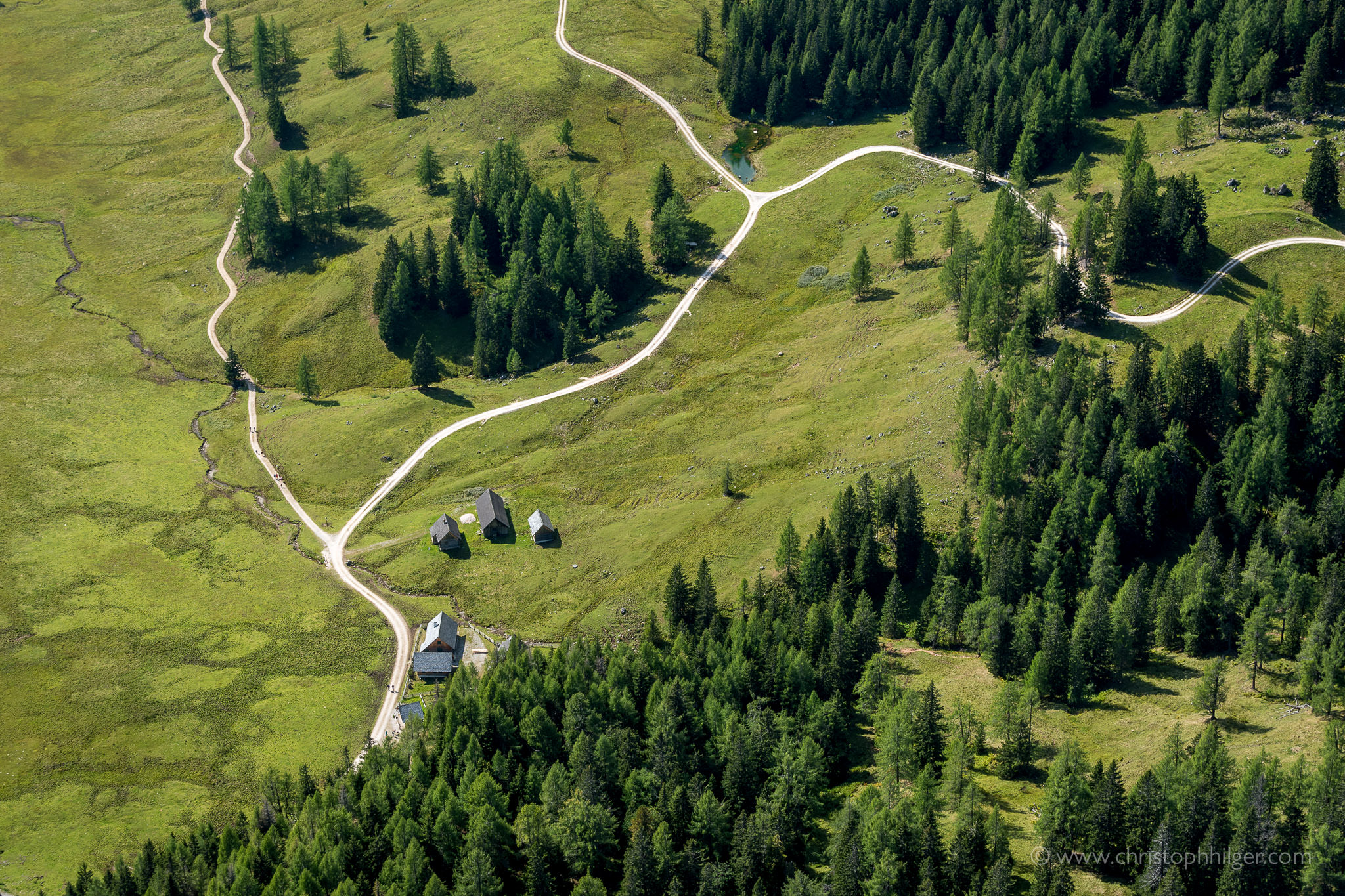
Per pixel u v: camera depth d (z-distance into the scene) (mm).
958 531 163750
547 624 176000
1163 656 141375
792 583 169625
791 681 141500
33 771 155125
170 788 151875
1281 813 101625
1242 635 132875
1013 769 119875
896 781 120125
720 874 113000
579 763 130625
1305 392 167875
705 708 138250
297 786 144875
